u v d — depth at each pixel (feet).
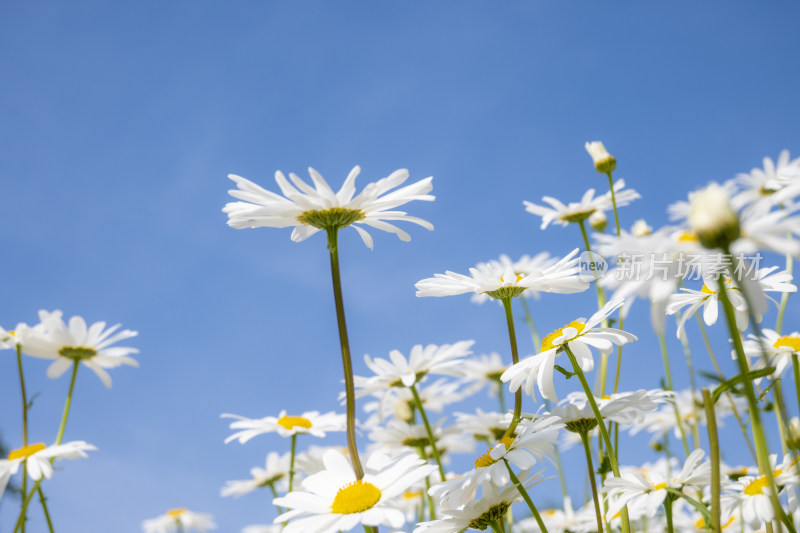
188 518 3.14
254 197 1.33
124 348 2.01
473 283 1.42
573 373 1.32
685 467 1.37
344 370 1.31
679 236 1.33
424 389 2.25
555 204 1.98
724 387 1.09
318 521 1.26
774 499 1.05
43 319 1.95
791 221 0.99
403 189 1.35
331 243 1.34
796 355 1.39
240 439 1.82
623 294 1.06
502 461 1.33
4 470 1.73
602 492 1.48
